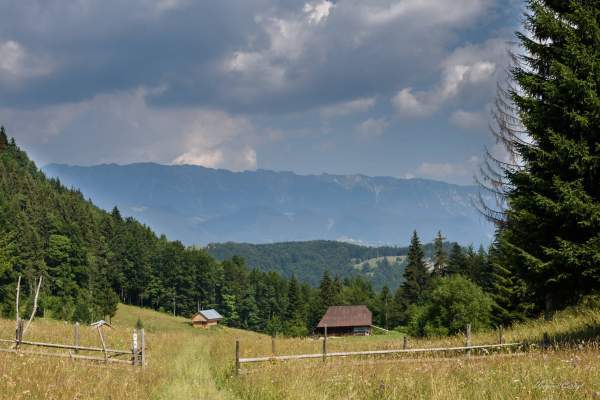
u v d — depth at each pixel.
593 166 17.12
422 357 19.00
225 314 168.88
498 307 43.62
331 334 108.19
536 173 19.03
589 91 16.94
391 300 137.00
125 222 199.25
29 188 151.25
